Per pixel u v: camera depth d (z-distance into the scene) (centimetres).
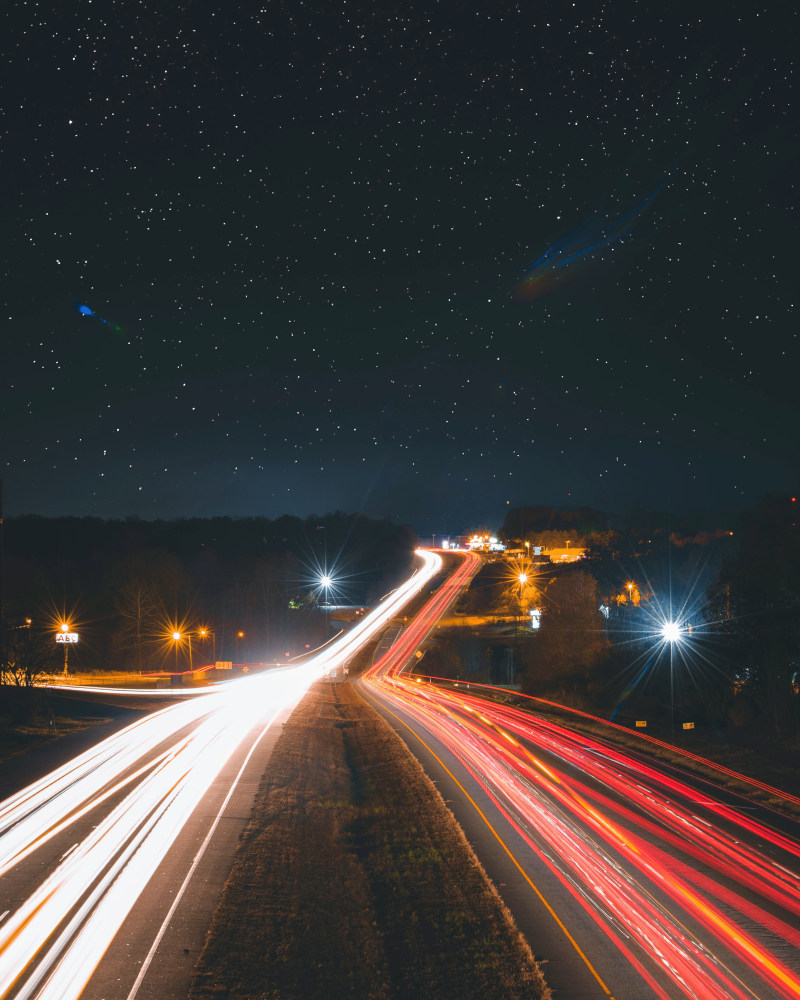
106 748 3094
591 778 2767
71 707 4431
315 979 1186
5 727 3475
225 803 2173
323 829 2091
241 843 1798
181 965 1175
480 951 1298
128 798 2217
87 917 1348
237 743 3275
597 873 1695
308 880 1641
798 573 3594
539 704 5584
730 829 2056
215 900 1438
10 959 1190
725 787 2617
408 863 1806
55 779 2483
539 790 2550
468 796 2453
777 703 3784
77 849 1731
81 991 1088
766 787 2605
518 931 1369
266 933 1327
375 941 1359
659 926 1398
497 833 2020
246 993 1114
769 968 1223
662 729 4116
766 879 1650
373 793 2659
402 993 1166
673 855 1823
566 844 1919
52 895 1452
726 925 1397
